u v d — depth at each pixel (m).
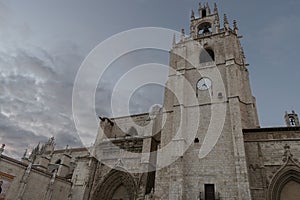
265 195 23.44
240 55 39.06
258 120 34.97
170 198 26.00
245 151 27.03
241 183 24.00
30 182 29.91
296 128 26.30
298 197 23.11
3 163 27.06
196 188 26.52
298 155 24.66
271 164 25.12
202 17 47.41
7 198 26.80
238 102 30.02
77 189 35.84
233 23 43.78
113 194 35.41
